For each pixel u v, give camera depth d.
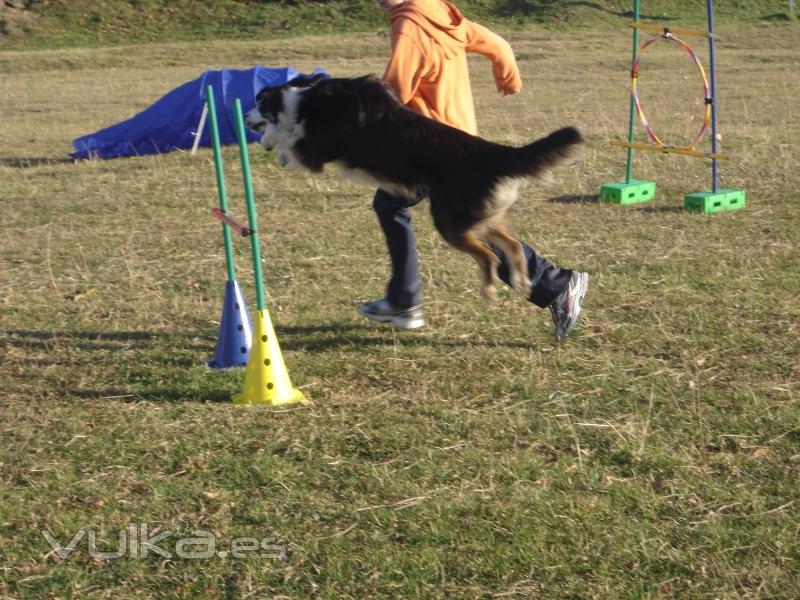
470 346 5.34
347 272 6.76
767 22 28.36
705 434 4.22
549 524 3.56
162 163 11.12
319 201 9.01
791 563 3.31
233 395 4.77
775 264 6.67
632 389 4.70
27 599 3.22
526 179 4.86
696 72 20.39
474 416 4.44
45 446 4.25
